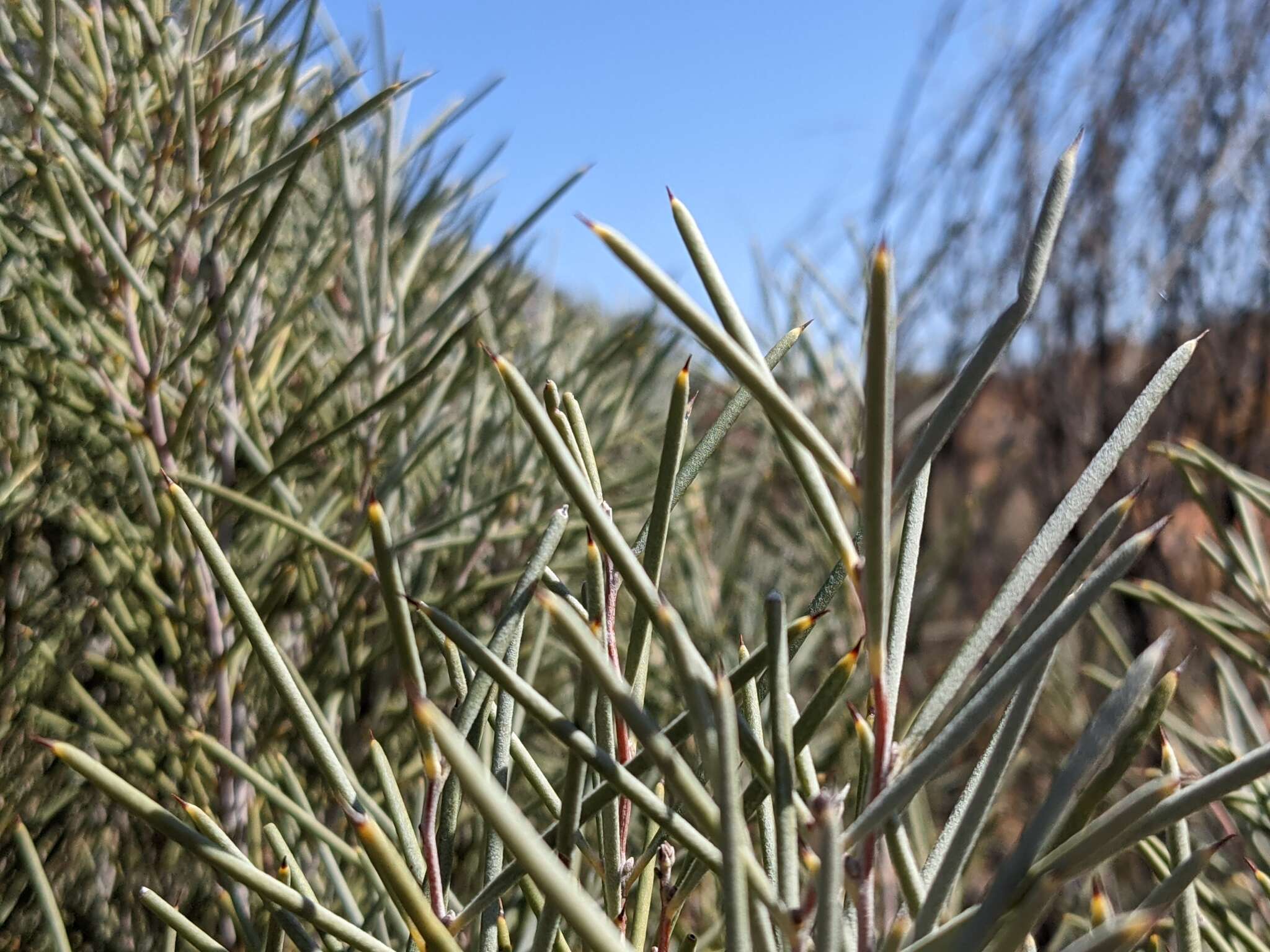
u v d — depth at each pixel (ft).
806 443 0.31
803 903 0.35
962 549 2.46
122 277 1.09
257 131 1.26
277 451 1.07
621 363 1.81
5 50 1.03
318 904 0.38
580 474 0.32
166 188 1.28
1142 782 1.77
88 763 0.35
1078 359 2.98
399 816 0.47
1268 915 0.89
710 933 0.60
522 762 0.48
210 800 1.16
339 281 1.59
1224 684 0.96
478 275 1.18
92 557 1.19
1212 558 1.01
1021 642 0.35
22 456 1.31
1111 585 0.32
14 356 1.18
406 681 0.38
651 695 1.72
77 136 1.05
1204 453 1.00
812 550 2.22
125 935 1.37
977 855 1.08
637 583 0.32
